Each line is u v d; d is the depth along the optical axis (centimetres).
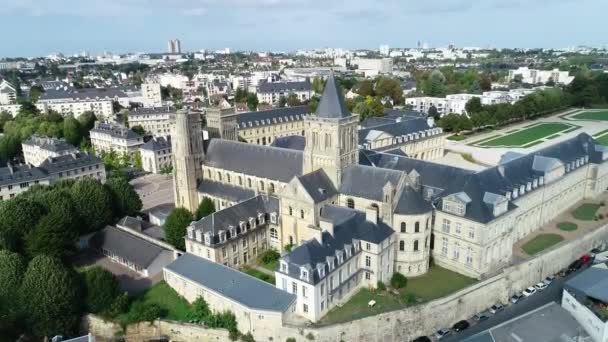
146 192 17088
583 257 11081
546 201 11944
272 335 8025
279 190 11906
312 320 8031
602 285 8681
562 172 12356
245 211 10719
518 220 10975
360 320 8100
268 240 11125
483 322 9062
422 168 11444
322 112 10512
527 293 9881
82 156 17588
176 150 13225
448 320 8894
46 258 8700
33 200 11381
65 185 14000
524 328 7819
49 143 19850
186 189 13350
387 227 9319
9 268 8825
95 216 12088
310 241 8312
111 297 8944
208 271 9256
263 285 8562
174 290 9675
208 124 15138
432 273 9888
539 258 10162
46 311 8288
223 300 8462
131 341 8731
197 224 10144
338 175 10625
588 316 8038
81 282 8988
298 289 8100
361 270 9100
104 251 11544
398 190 9756
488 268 9719
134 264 10594
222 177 13212
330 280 8288
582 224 12069
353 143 10944
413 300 8650
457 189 10312
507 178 10894
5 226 10569
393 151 15025
